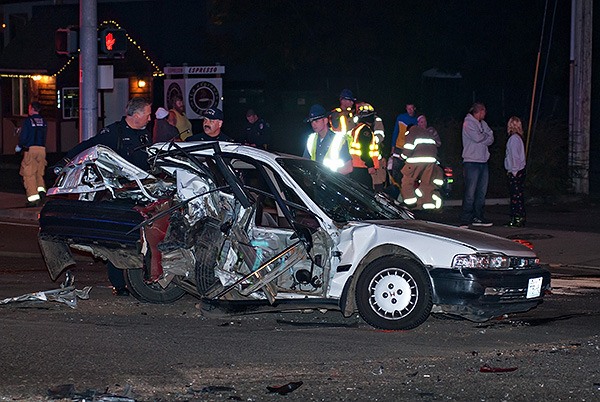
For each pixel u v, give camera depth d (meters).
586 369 10.82
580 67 29.98
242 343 11.91
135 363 10.87
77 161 13.66
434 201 25.20
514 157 23.50
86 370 10.54
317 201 13.15
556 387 10.10
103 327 12.70
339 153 17.95
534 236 22.12
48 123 41.91
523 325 13.27
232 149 13.22
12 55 42.62
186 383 10.11
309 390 9.90
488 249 12.63
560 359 11.28
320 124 17.97
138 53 43.28
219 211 13.06
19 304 14.17
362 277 12.69
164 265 13.12
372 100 43.41
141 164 14.38
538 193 29.56
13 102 43.53
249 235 12.88
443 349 11.73
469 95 47.00
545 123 31.14
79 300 14.59
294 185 12.93
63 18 42.56
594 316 14.00
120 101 43.19
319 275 12.84
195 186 13.01
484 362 11.12
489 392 9.91
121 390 9.80
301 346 11.79
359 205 13.86
